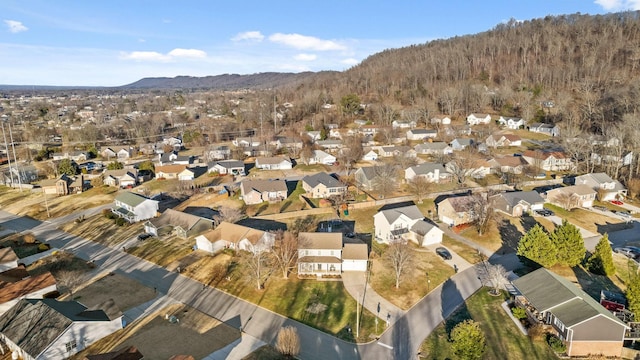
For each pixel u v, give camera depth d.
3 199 85.75
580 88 140.88
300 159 114.56
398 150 108.75
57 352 33.81
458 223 64.44
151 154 132.38
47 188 87.75
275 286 46.78
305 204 74.94
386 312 41.59
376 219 61.00
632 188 76.38
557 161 95.31
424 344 36.22
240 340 36.81
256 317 40.69
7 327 36.62
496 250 56.28
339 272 49.56
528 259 49.88
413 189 80.00
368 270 50.56
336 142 124.44
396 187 81.81
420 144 115.00
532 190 79.31
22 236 63.75
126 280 48.72
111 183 92.06
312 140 131.12
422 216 61.16
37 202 82.19
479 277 48.72
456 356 33.69
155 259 54.34
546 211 68.19
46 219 72.38
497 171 92.38
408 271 49.12
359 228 63.91
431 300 43.78
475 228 63.06
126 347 34.47
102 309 39.44
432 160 102.75
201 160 119.31
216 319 40.31
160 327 38.88
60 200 82.94
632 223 64.81
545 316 38.53
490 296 44.31
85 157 125.62
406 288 46.19
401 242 52.19
